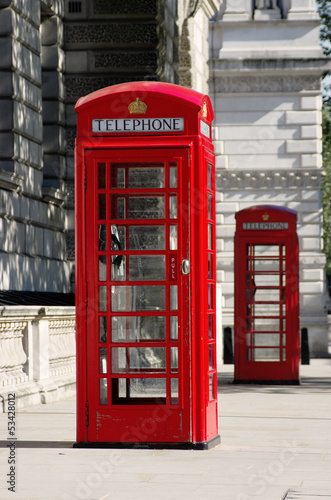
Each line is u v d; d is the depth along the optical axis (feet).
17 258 59.52
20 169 62.13
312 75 110.52
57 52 69.00
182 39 81.66
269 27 111.24
